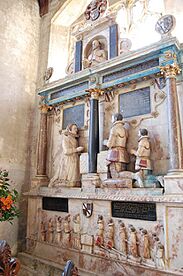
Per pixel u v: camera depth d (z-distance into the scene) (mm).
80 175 5309
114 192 4227
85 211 4582
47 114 6387
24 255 5355
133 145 4625
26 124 6645
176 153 3777
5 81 6297
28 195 5895
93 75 5230
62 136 5996
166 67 4105
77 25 7480
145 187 3953
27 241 5648
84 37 6059
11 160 6125
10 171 6051
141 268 3695
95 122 5012
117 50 5266
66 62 7316
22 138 6480
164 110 4371
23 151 6449
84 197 4578
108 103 5199
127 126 4785
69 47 7453
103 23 5637
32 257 5199
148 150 4223
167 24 4250
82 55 5941
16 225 5969
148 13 6000
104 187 4410
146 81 4711
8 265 1482
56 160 6008
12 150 6195
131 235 3885
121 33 6043
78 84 5684
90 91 5184
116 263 3986
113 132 4555
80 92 5582
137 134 4617
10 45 6570
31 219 5703
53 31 7336
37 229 5512
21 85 6684
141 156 4184
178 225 3441
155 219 3705
